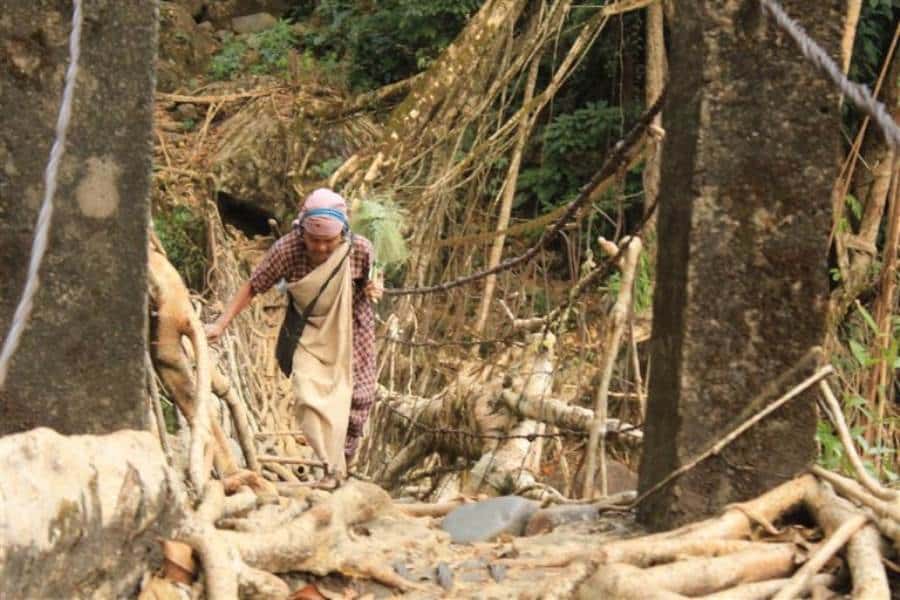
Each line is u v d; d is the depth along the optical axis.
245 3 26.89
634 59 20.56
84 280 4.77
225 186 21.48
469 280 9.34
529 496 8.75
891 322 9.37
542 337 9.75
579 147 20.31
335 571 5.22
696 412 5.82
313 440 7.50
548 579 5.07
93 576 4.34
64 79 4.68
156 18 4.80
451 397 10.53
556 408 9.15
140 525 4.50
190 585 4.62
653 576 4.77
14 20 4.62
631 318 9.34
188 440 7.05
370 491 6.16
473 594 5.22
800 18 5.68
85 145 4.73
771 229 5.75
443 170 14.68
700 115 5.72
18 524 3.98
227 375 10.62
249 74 24.78
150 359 6.03
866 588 4.76
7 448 4.19
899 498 5.40
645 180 15.05
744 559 5.05
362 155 13.85
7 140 4.66
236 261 18.47
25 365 4.71
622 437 8.95
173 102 23.75
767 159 5.73
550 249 19.42
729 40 5.69
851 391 8.84
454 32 22.75
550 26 14.38
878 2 17.28
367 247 7.79
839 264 10.84
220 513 5.31
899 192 9.52
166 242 20.44
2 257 4.68
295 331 7.67
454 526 6.31
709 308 5.79
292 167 21.42
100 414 4.83
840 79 3.37
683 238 5.84
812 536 5.46
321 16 25.97
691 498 5.86
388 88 19.94
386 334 12.11
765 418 5.82
